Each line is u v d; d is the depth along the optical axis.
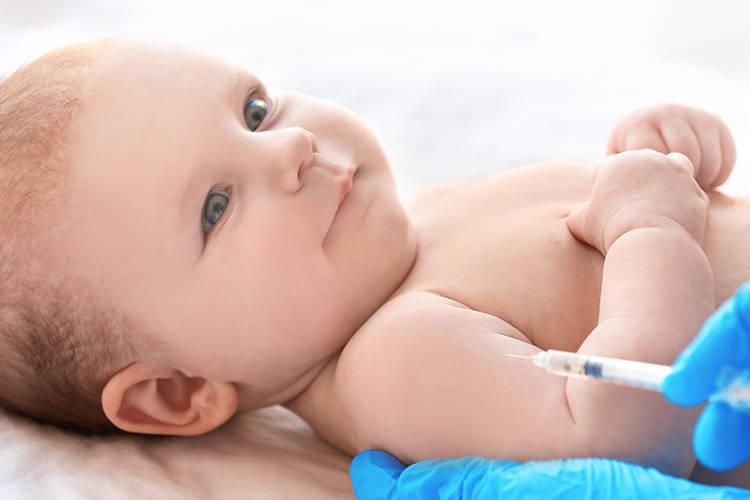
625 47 2.55
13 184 1.35
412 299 1.32
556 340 1.28
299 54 2.49
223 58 1.45
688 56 2.66
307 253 1.33
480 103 2.21
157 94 1.36
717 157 1.42
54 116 1.36
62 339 1.38
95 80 1.38
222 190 1.35
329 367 1.44
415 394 1.23
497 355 1.20
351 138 1.44
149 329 1.35
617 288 1.15
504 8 2.88
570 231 1.35
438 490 1.17
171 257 1.32
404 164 2.09
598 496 1.00
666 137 1.43
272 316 1.34
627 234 1.19
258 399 1.48
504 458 1.17
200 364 1.38
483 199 1.52
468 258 1.39
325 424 1.45
